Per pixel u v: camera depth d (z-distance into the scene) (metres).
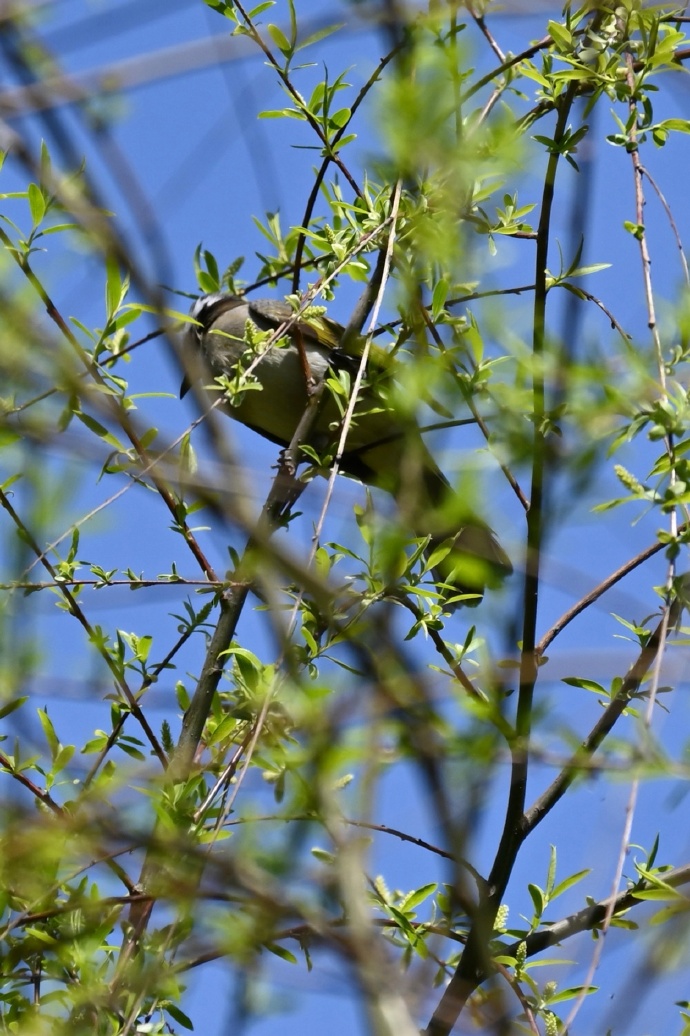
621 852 4.64
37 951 5.58
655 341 4.83
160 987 5.11
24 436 4.00
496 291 5.63
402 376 4.60
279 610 3.85
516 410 4.48
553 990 6.11
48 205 5.84
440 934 6.12
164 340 4.05
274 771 5.25
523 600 6.21
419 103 3.76
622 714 6.27
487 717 4.46
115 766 5.80
